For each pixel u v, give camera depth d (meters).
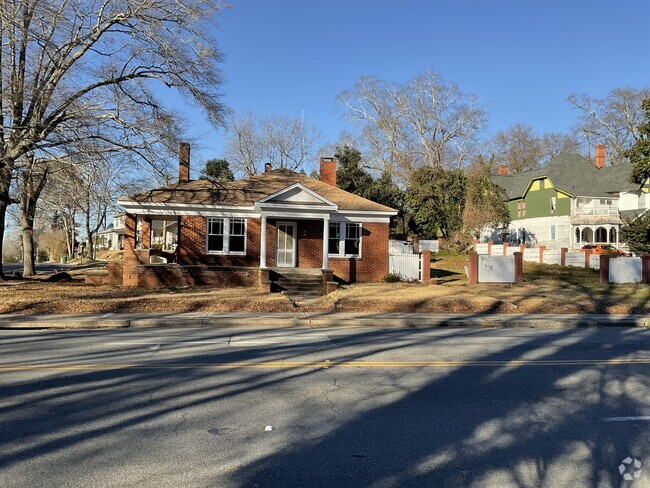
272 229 24.83
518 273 24.00
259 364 8.30
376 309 16.23
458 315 15.47
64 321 13.29
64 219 61.41
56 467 4.25
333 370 7.89
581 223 45.59
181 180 26.73
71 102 19.52
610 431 5.27
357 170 45.12
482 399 6.39
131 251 23.28
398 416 5.68
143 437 4.96
